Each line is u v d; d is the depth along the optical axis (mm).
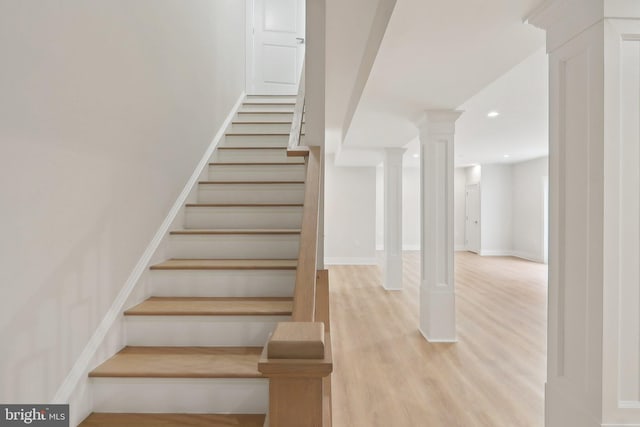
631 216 1529
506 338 4117
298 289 1291
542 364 3449
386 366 3418
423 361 3525
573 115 1706
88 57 1622
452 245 3996
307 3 2547
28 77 1275
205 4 3375
